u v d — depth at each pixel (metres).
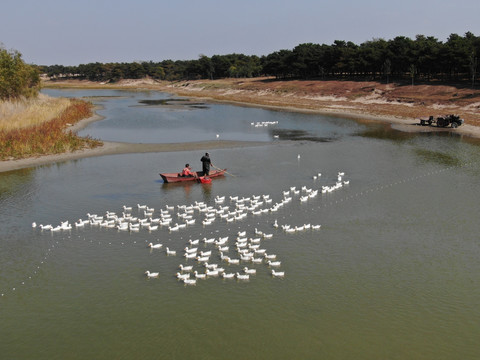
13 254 33.91
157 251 34.22
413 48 160.62
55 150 69.31
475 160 63.44
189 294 27.84
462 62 136.25
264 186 51.75
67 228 38.69
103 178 55.53
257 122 107.75
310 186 51.62
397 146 75.31
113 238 36.78
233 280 29.53
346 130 95.06
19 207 44.84
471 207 43.03
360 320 25.00
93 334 24.12
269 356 22.12
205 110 142.50
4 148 67.19
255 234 37.22
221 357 22.09
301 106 146.50
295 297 27.38
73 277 30.36
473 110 113.94
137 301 27.20
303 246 34.72
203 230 38.34
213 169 59.28
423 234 36.66
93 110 139.50
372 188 50.28
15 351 22.86
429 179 53.72
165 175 52.34
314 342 23.17
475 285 28.59
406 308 26.14
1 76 114.00
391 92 147.38
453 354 22.25
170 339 23.56
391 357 22.05
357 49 188.75
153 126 103.06
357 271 30.61
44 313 26.16
